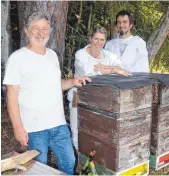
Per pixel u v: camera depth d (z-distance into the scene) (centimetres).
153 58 582
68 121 400
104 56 297
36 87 225
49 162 336
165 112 229
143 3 590
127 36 367
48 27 229
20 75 220
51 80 231
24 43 390
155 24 581
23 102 226
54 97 235
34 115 228
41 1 360
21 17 390
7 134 380
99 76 234
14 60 218
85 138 227
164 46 602
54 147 250
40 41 226
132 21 365
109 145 207
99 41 281
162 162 239
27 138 226
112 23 538
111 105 200
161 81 214
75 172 257
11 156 212
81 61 289
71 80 249
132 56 363
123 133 202
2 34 429
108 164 210
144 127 215
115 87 192
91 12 521
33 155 208
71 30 504
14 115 220
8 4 432
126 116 201
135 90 202
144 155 220
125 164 209
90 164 208
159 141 231
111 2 536
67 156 250
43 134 234
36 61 224
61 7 371
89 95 217
